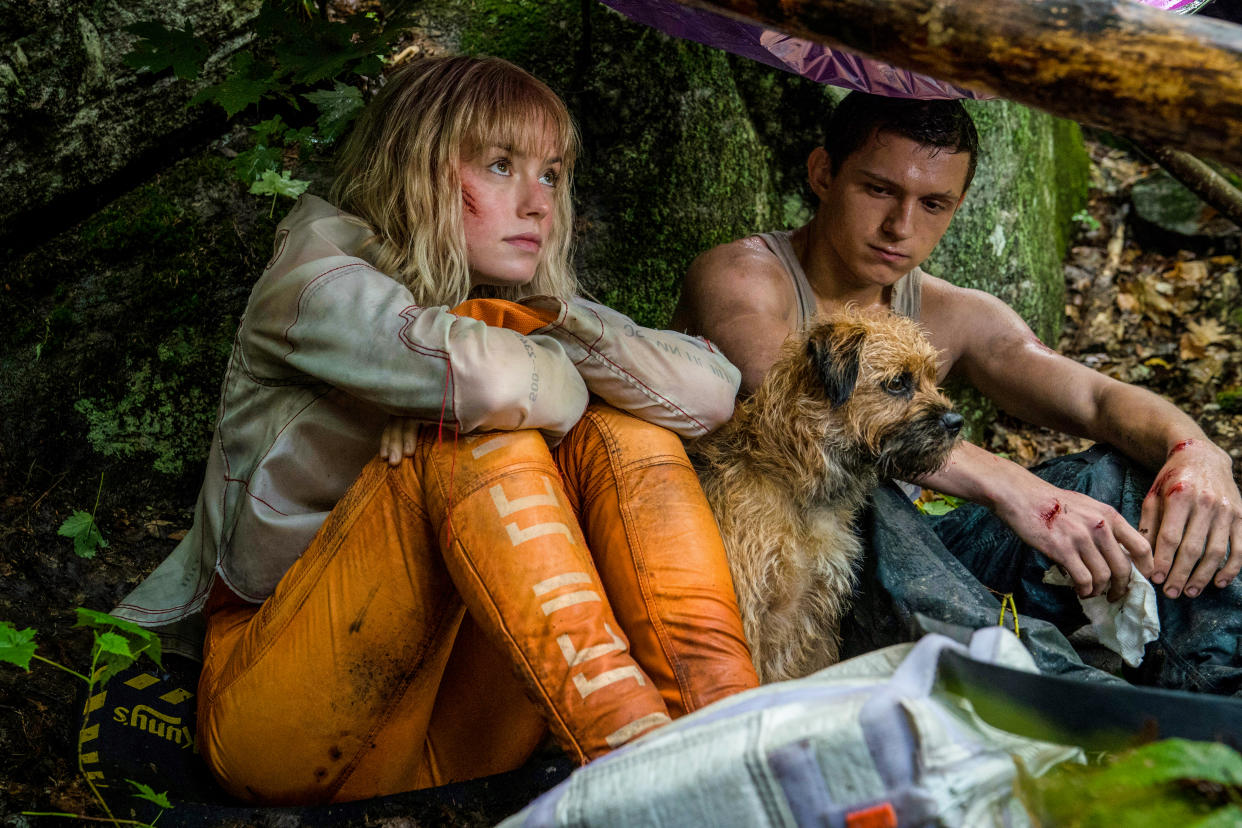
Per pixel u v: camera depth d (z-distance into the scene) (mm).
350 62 3566
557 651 1921
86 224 3438
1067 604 2789
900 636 2553
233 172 3592
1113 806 1131
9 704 2547
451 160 2406
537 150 2471
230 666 2301
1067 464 2998
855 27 1300
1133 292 5262
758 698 1281
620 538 2242
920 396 2777
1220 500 2645
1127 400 2984
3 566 3043
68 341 3367
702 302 3143
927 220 2910
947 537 2994
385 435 2191
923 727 1136
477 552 2002
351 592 2160
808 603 2787
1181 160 3424
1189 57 1179
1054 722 1208
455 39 4016
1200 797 1123
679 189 4047
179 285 3480
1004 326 3287
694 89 4070
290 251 2404
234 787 2336
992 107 4555
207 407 3514
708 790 1173
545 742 2680
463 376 2055
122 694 2523
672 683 2141
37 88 3246
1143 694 1169
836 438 2750
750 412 2850
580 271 3953
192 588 2557
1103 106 1236
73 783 2393
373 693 2215
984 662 1216
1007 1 1231
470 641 2439
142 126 3490
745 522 2740
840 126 2980
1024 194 4824
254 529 2350
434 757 2523
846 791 1130
